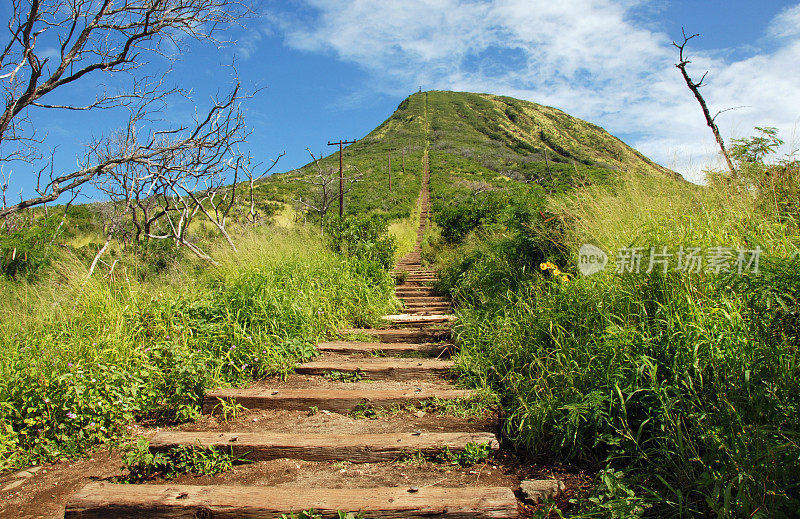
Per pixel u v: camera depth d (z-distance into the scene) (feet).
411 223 89.25
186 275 20.77
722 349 8.16
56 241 26.73
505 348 13.05
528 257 18.40
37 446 10.07
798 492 6.09
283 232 29.35
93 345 12.32
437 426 10.71
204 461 9.22
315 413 11.96
